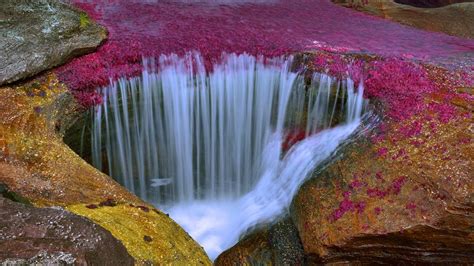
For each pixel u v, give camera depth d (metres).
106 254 3.09
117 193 5.15
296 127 7.32
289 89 7.27
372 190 5.48
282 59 7.32
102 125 6.61
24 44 6.11
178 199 7.57
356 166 5.85
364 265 5.43
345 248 5.30
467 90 6.53
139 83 6.74
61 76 6.31
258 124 7.47
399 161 5.57
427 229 4.91
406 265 5.29
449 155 5.38
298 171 6.71
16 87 5.83
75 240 2.99
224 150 7.56
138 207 4.99
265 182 7.25
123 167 7.03
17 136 5.31
